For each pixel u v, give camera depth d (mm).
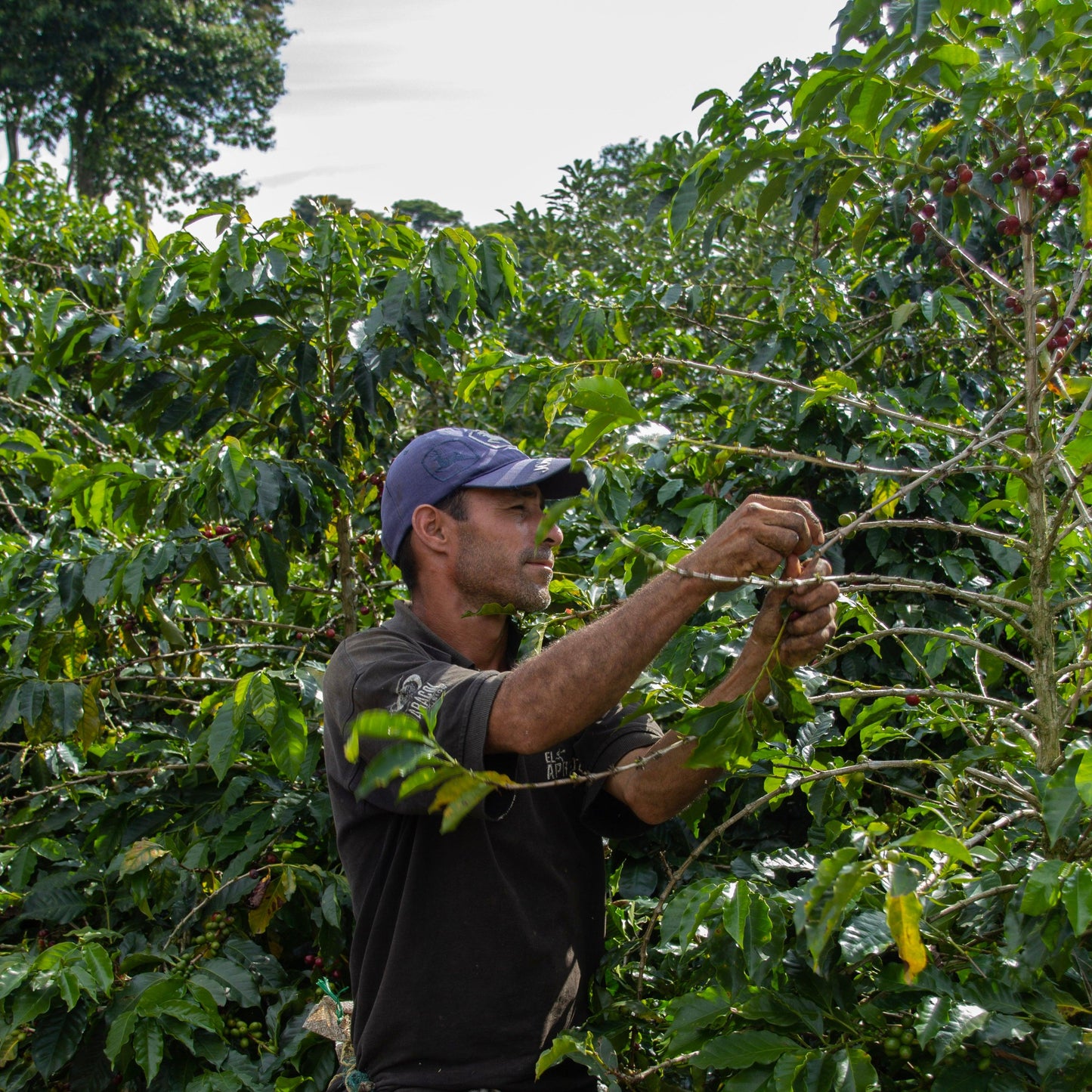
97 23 17609
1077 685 1856
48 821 3188
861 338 3996
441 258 3018
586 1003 2023
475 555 2018
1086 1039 1470
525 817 1921
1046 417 2191
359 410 3211
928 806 1921
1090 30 1835
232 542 3143
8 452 4152
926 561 2984
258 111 20203
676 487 3170
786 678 1611
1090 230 1912
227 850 2875
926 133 1942
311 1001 2746
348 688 1859
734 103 2688
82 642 3088
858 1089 1511
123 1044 2516
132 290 2977
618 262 6023
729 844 2926
